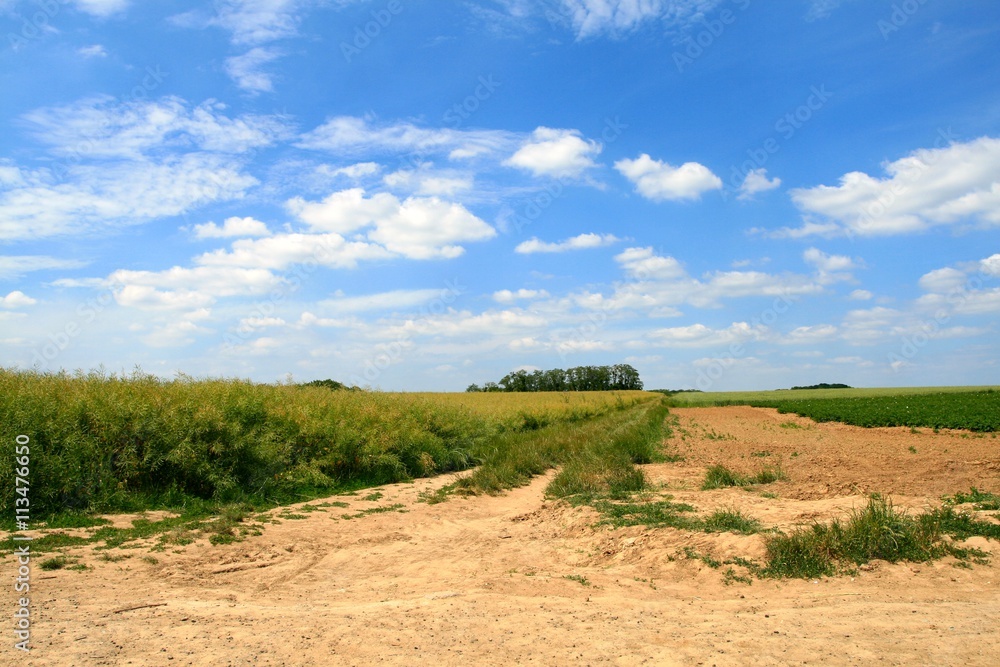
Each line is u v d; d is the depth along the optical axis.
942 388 81.75
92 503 9.70
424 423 19.27
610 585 6.92
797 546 7.19
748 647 4.77
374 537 9.31
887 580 6.55
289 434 14.09
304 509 11.31
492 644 4.91
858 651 4.62
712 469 13.14
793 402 55.75
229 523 9.40
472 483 14.49
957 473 12.19
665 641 4.95
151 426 10.94
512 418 28.39
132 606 5.70
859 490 10.54
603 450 16.84
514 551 8.73
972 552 7.02
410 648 4.80
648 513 9.48
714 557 7.46
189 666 4.35
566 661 4.56
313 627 5.26
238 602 6.11
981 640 4.77
